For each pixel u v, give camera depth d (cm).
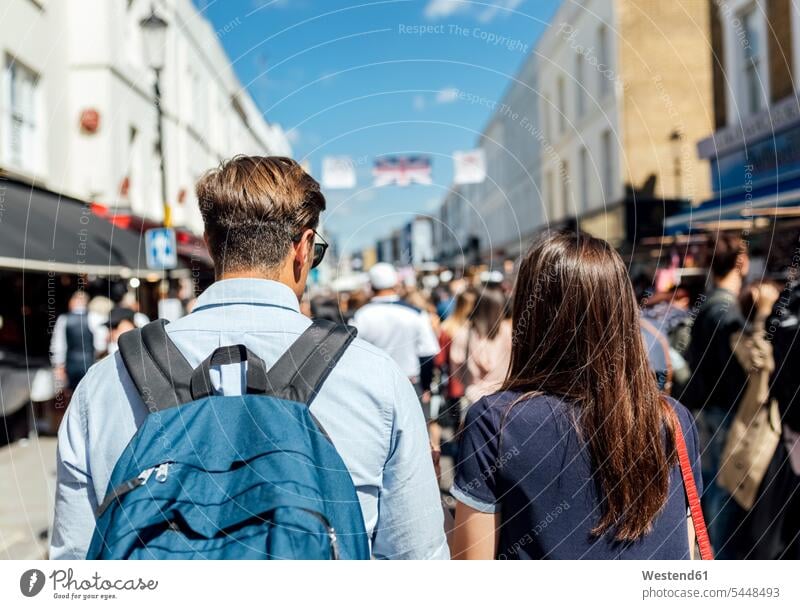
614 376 101
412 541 90
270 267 93
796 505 197
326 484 80
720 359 224
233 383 86
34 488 331
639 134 991
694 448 107
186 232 645
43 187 519
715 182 845
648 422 101
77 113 571
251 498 77
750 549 204
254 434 80
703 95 917
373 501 88
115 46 587
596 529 99
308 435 81
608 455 99
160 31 570
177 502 77
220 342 88
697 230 630
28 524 265
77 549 87
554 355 106
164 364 86
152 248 465
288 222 93
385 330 338
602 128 1150
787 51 682
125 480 79
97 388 89
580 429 100
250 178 94
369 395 87
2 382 418
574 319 104
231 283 92
